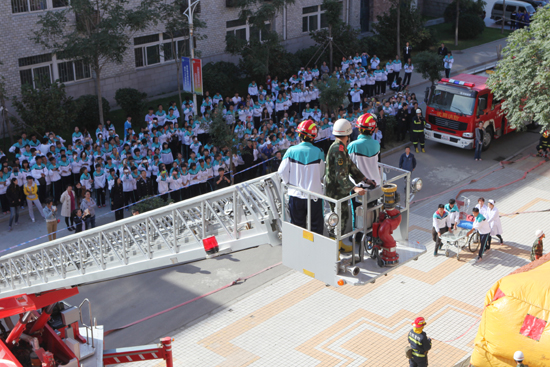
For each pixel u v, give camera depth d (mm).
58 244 10664
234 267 15383
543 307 9641
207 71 27562
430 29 37812
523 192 19922
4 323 10203
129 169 17250
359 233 7836
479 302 13680
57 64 24484
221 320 13070
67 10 21641
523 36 19062
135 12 21906
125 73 26938
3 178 17000
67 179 18156
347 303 13656
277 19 33219
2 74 22562
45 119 20906
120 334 12633
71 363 8836
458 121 22578
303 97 25875
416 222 17734
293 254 7809
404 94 25375
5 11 22094
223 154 19234
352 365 11492
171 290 14297
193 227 9961
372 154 7723
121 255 10680
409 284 14445
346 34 32281
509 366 10102
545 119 18156
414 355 10531
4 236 16516
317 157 7516
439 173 21531
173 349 12086
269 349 12016
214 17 29891
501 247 16266
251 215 9344
